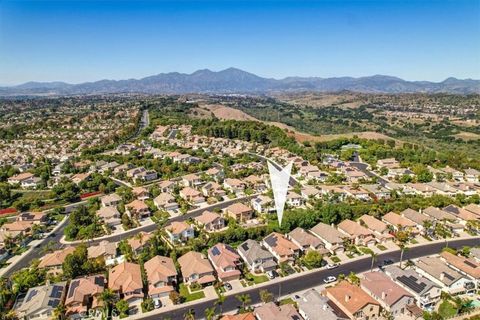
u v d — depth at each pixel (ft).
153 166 542.98
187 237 319.06
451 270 254.47
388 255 294.05
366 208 368.27
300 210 352.49
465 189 449.06
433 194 428.56
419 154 615.16
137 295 229.66
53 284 238.07
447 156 582.35
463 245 312.91
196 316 215.31
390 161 584.40
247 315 201.16
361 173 515.50
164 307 223.92
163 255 283.18
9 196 432.66
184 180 485.56
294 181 500.74
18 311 213.87
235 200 424.46
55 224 363.35
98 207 396.16
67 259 255.09
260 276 260.42
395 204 384.68
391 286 231.50
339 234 309.63
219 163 595.06
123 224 352.49
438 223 346.74
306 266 274.77
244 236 313.12
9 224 342.85
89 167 549.54
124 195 418.31
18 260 291.58
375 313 216.13
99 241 321.52
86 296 225.35
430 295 232.53
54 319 205.26
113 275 246.06
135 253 289.12
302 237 304.50
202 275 249.96
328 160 609.01
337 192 426.51
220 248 280.72
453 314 218.79
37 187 479.41
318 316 205.98
